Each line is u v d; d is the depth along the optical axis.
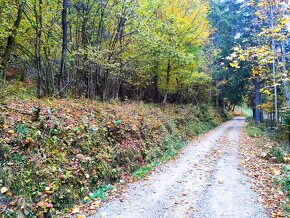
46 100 8.82
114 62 12.98
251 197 6.06
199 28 18.27
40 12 9.66
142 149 9.77
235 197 6.09
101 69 13.00
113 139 8.70
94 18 12.00
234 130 23.16
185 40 18.06
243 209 5.40
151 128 11.89
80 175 6.39
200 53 22.91
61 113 7.87
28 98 8.77
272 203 5.67
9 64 12.91
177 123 17.23
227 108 50.22
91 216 5.19
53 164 5.95
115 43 12.54
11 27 8.63
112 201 6.00
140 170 8.48
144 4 12.38
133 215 5.22
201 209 5.46
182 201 5.93
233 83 27.28
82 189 6.15
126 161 8.47
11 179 4.95
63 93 10.47
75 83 11.67
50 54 10.72
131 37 13.54
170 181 7.50
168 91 21.80
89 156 7.15
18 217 4.54
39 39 9.93
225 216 5.10
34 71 11.84
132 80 17.78
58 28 11.30
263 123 24.95
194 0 17.39
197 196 6.22
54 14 10.32
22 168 5.30
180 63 17.80
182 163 9.83
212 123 27.06
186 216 5.14
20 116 6.55
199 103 31.09
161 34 15.94
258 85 25.17
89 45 11.20
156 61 17.88
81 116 8.46
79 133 7.40
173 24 16.36
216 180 7.46
